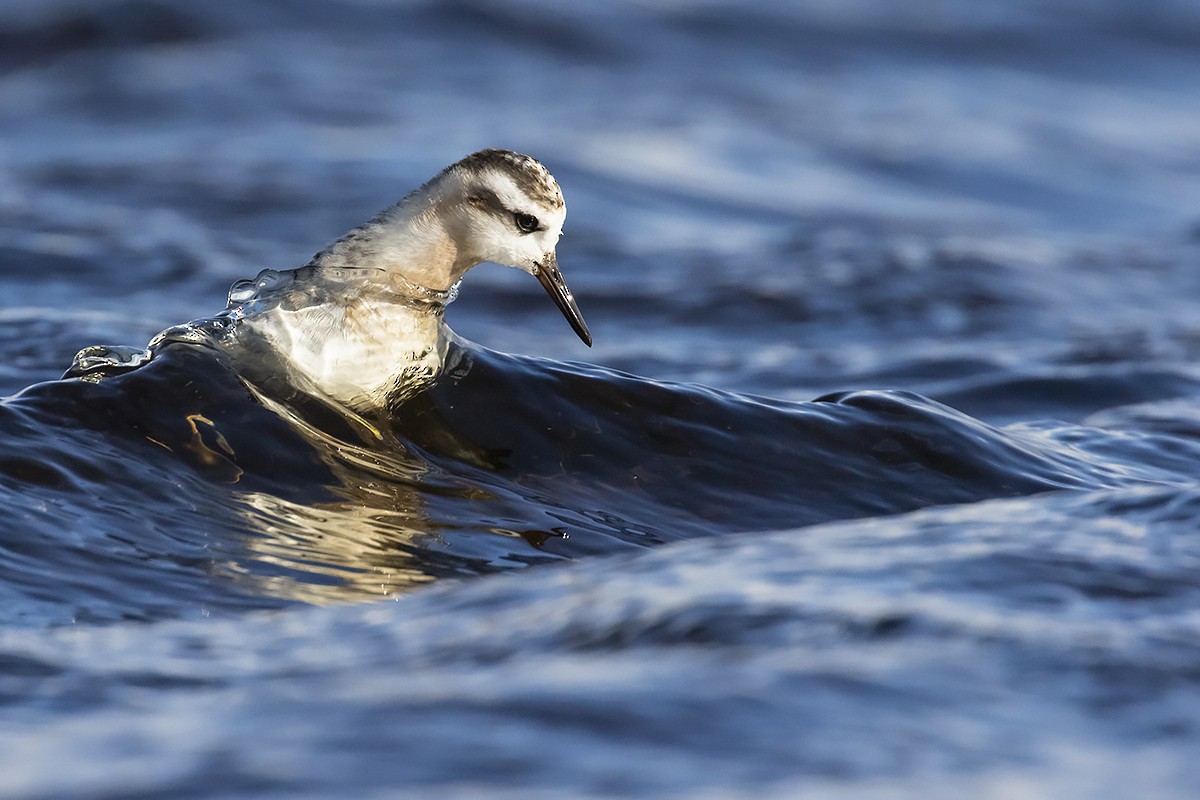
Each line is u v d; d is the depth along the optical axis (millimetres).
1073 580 6215
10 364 12234
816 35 40875
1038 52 42156
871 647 5371
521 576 7133
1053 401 14359
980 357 15852
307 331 10188
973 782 4309
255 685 5656
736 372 15594
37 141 27094
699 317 18328
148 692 5691
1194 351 16547
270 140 27828
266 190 24031
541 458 9953
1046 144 33688
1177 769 4453
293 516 8750
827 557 6660
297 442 9516
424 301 10648
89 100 29766
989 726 4711
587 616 5957
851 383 15086
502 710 4785
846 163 30750
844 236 23656
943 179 30422
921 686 4988
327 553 8281
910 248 22109
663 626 5719
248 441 9391
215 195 23469
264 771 4348
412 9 37375
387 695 5023
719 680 5023
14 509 8203
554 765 4383
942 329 17844
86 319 13906
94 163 25250
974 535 7016
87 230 20109
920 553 6648
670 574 6543
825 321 18172
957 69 39781
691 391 10742
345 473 9359
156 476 8898
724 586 6164
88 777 4387
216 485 8969
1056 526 7188
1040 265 21500
